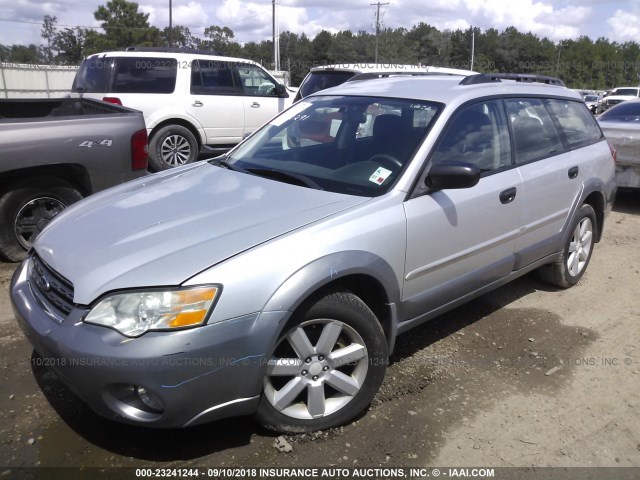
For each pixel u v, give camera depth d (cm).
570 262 491
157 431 292
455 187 316
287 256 262
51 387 326
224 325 244
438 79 422
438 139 341
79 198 525
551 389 344
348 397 295
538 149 427
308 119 400
